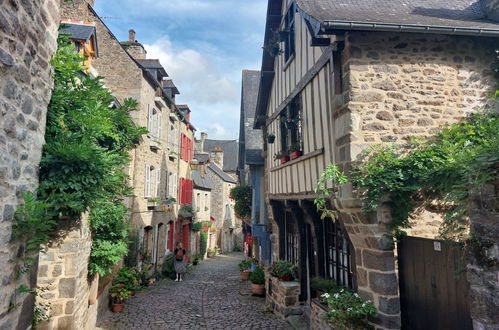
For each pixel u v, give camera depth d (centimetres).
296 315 728
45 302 485
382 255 429
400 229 443
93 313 649
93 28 746
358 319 446
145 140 1109
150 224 1194
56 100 411
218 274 1498
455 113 481
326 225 674
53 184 401
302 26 644
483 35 455
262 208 1158
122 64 1055
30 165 321
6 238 272
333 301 470
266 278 909
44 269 489
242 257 2467
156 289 1086
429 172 391
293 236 842
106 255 613
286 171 748
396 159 428
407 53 480
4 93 259
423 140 457
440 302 368
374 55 470
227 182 2902
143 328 669
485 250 244
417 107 471
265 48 860
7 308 279
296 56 677
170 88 1432
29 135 312
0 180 259
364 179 423
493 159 239
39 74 326
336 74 484
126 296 788
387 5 547
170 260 1370
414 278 407
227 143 3628
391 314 417
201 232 2200
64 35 456
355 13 493
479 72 500
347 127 456
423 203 441
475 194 256
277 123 825
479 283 250
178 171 1575
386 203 429
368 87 462
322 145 544
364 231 446
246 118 1288
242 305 882
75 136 430
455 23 469
